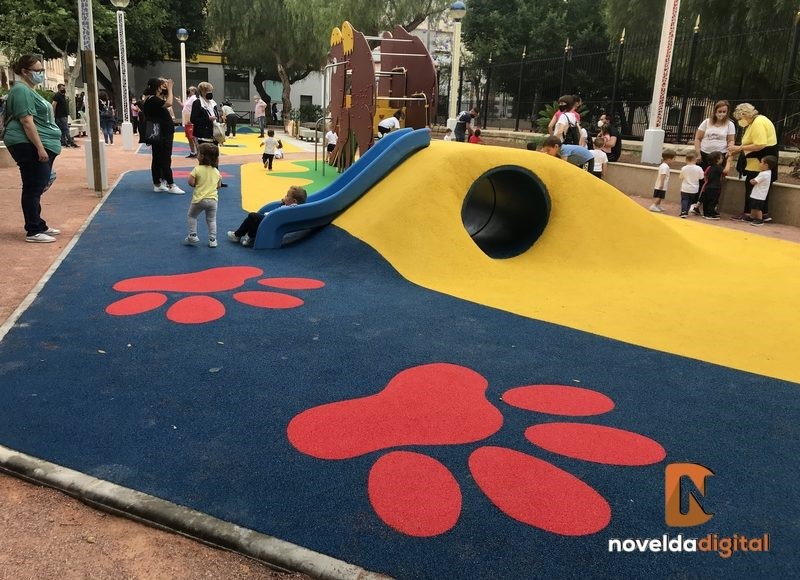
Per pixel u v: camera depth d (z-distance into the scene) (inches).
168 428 124.8
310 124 1417.3
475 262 254.5
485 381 153.0
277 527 96.3
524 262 271.0
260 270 246.8
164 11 1310.3
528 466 115.8
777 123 502.9
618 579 88.1
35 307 194.1
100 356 158.6
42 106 273.0
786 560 93.5
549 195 284.5
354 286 229.3
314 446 119.9
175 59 1592.0
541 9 1244.5
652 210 457.1
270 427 126.5
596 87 847.7
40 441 118.5
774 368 168.6
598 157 493.7
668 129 721.6
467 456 118.4
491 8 1296.8
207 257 264.4
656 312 214.2
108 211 356.5
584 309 215.6
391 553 91.5
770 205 425.4
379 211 269.3
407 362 162.4
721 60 646.5
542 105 912.9
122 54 785.6
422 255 252.5
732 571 90.7
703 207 434.0
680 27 785.6
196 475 109.2
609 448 123.5
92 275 231.9
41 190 279.7
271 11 1350.9
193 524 96.3
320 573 88.0
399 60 661.9
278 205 307.0
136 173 518.9
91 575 87.7
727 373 164.1
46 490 106.6
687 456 121.9
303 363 159.0
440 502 103.8
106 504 101.8
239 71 1784.0
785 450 125.9
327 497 104.1
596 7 1234.0
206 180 275.3
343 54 570.6
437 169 271.7
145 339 171.0
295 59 1434.5
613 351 176.7
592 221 280.7
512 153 284.2
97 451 115.7
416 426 129.2
